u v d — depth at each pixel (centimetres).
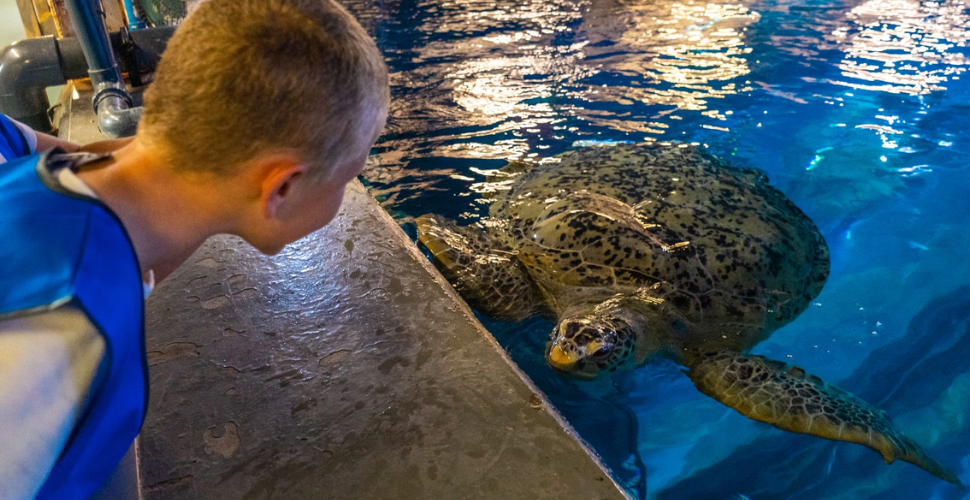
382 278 188
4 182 65
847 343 257
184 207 74
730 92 505
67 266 56
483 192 357
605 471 127
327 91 68
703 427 220
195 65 66
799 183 368
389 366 154
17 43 366
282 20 66
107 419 66
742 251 275
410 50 641
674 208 296
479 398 144
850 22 698
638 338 247
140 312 66
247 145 68
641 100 489
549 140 419
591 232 287
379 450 131
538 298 290
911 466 199
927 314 268
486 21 770
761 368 234
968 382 231
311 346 161
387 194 354
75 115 368
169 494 122
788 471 199
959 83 508
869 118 452
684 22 728
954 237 318
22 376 53
